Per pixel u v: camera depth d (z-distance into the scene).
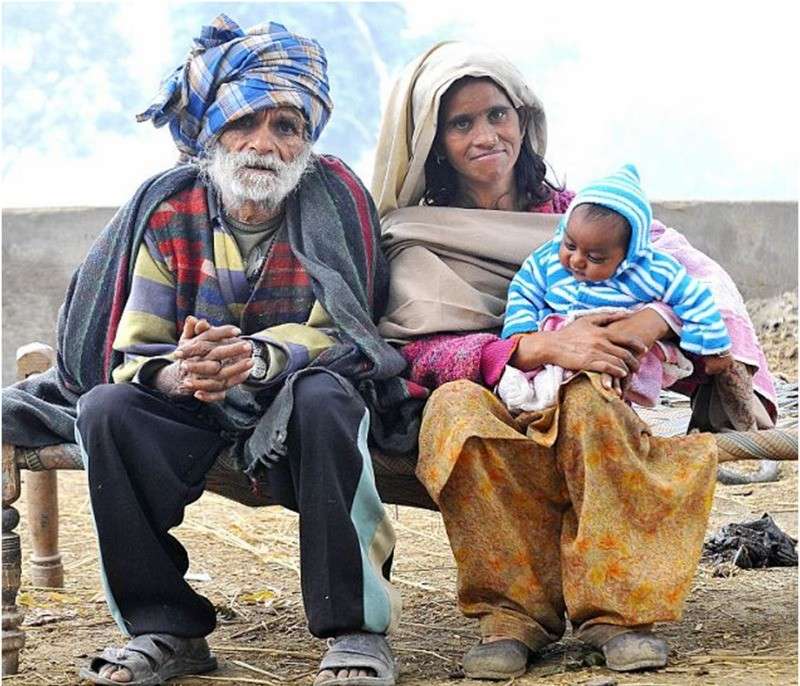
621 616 4.23
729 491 7.89
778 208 10.52
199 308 4.59
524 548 4.34
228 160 4.57
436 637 5.06
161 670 4.30
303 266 4.61
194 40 4.72
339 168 4.88
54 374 4.87
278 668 4.63
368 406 4.50
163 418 4.34
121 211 4.70
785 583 5.71
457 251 4.95
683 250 4.86
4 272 10.23
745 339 4.67
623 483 4.21
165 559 4.33
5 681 4.53
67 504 8.18
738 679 4.17
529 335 4.46
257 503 4.79
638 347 4.36
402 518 7.46
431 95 4.95
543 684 4.17
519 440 4.26
